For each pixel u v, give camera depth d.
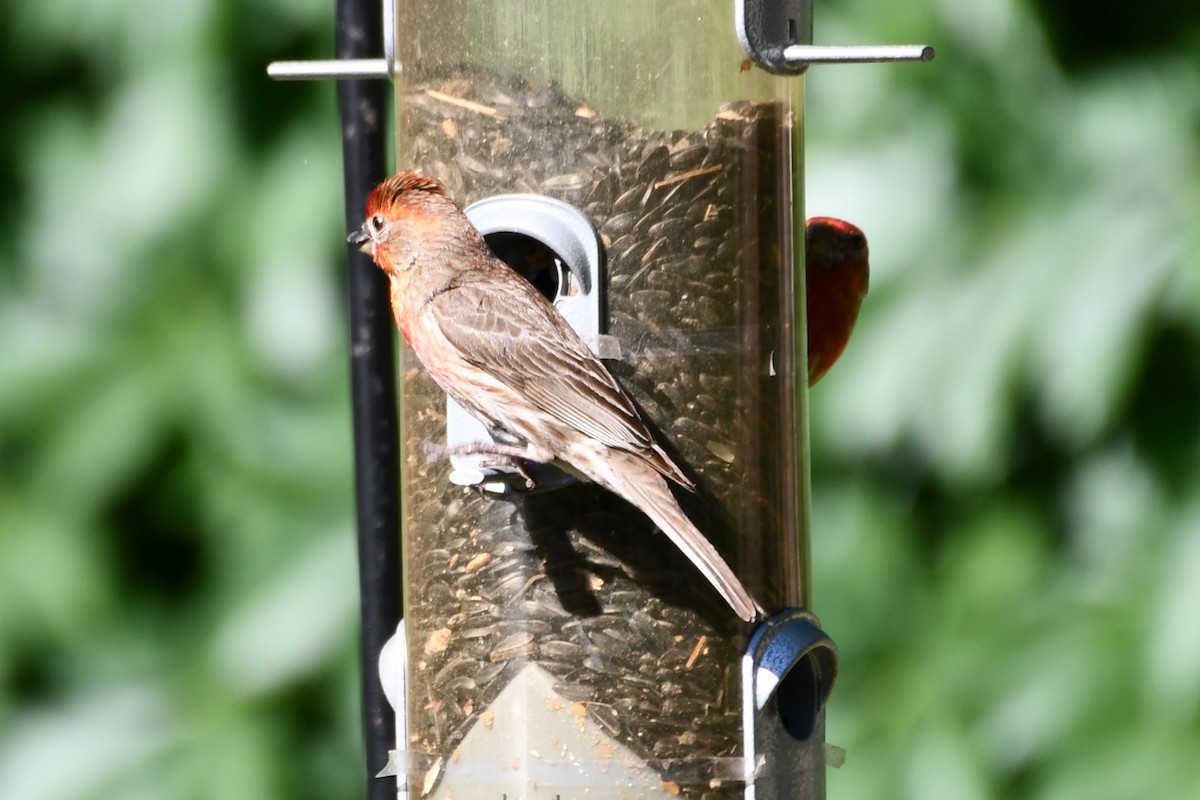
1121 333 11.73
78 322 12.68
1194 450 12.27
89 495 12.59
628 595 9.12
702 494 9.25
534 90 9.23
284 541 12.40
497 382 9.04
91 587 12.71
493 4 9.27
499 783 9.16
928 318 11.95
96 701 12.67
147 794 12.39
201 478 12.51
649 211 9.23
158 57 12.69
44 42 12.85
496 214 9.23
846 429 12.05
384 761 9.78
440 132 9.41
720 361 9.31
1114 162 12.24
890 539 12.32
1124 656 11.91
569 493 9.15
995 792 11.94
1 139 13.05
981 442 11.89
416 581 9.48
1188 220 11.93
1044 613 12.17
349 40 9.95
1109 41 12.64
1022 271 11.92
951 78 12.09
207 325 12.57
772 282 9.51
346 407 12.41
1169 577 11.93
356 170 9.91
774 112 9.52
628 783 9.09
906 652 12.32
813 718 9.53
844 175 12.08
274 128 12.66
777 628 9.27
